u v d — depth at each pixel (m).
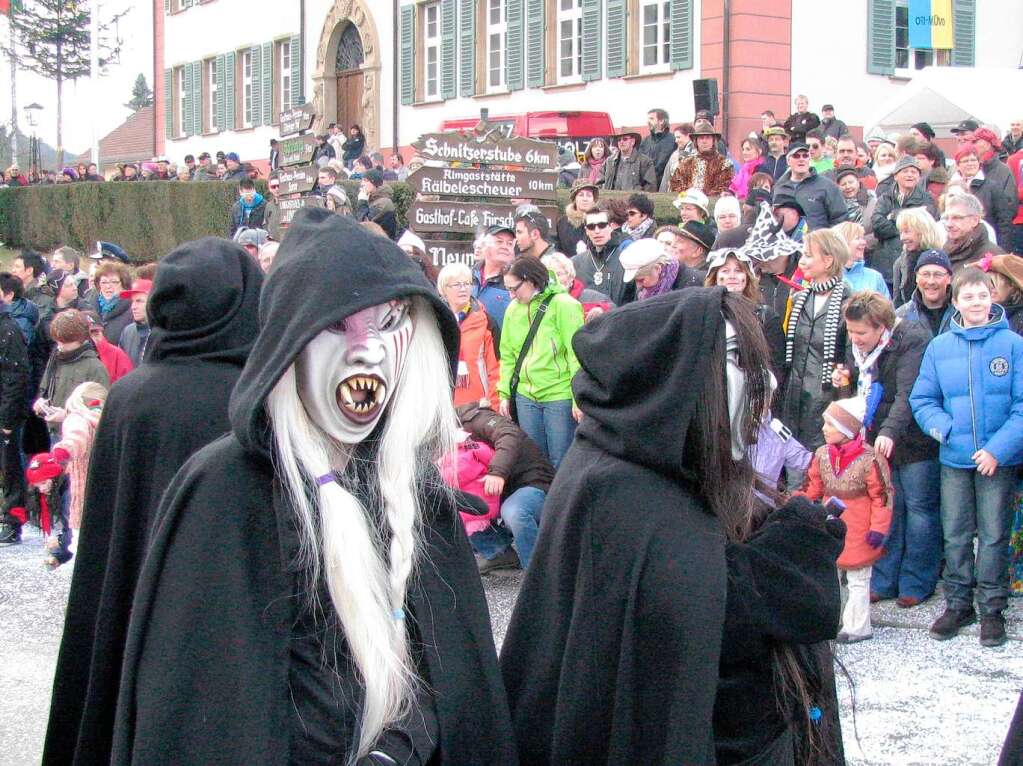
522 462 9.68
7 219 36.31
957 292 8.42
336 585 2.93
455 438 3.33
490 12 33.75
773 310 9.39
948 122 22.28
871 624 8.63
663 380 3.29
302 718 2.88
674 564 3.24
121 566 4.20
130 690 2.87
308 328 2.88
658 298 3.38
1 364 11.82
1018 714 3.50
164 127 52.31
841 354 9.21
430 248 13.88
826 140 19.11
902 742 6.52
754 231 9.83
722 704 3.35
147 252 29.72
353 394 3.05
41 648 8.62
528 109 32.12
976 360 8.24
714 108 24.45
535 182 14.47
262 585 2.89
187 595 2.83
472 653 3.18
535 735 3.48
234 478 2.94
